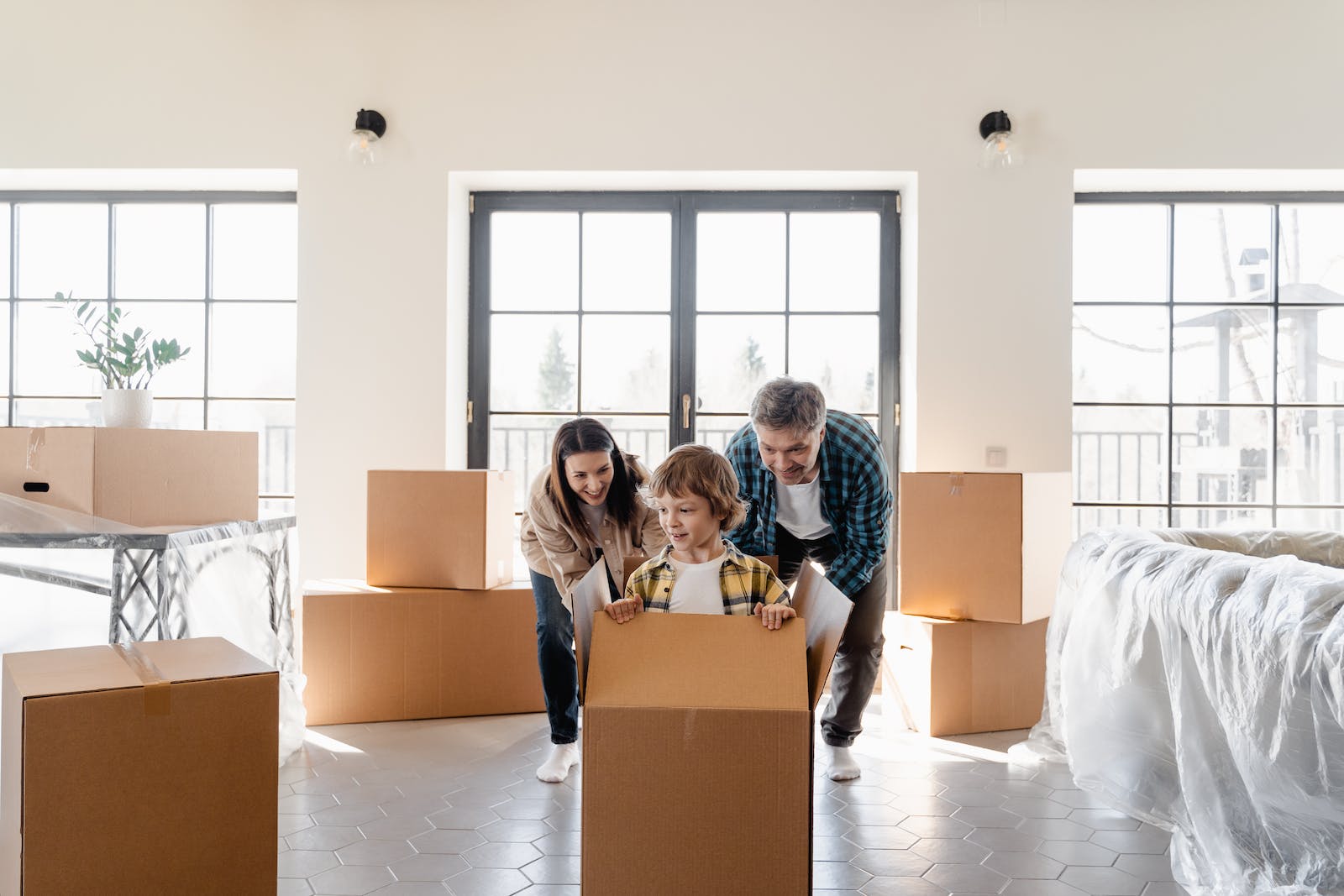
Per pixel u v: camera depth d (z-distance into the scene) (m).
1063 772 2.50
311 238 3.34
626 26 3.33
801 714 1.33
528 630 3.04
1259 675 1.54
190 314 3.64
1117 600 2.20
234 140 3.35
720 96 3.32
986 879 1.85
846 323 3.58
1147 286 3.59
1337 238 3.57
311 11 3.35
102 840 1.30
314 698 2.90
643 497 2.22
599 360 3.60
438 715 2.97
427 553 2.99
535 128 3.34
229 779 1.39
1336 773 1.38
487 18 3.34
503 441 3.61
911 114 3.30
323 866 1.89
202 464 2.42
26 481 2.21
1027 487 2.82
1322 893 1.44
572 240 3.61
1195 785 1.79
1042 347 3.29
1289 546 2.59
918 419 3.31
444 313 3.35
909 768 2.54
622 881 1.35
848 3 3.31
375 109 3.35
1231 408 3.57
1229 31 3.27
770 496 2.26
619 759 1.35
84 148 3.36
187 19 3.36
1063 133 3.28
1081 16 3.28
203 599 2.31
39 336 3.65
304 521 3.32
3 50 3.37
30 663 1.47
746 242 3.60
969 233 3.30
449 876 1.85
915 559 2.97
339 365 3.34
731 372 3.60
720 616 1.46
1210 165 3.27
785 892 1.34
